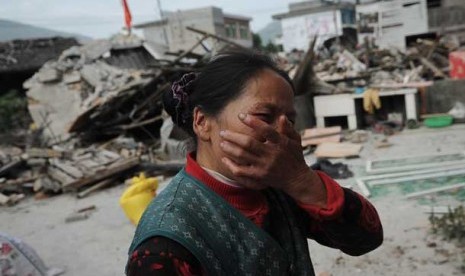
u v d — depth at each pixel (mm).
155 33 39625
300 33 37969
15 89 24094
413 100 10602
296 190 1101
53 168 9477
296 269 1178
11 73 24109
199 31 12773
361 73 13797
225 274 1029
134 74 14180
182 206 1063
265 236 1104
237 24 44062
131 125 11930
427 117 10688
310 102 12109
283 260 1131
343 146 9125
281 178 1062
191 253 1000
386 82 12836
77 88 14578
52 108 14914
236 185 1130
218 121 1096
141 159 9984
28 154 10195
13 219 7449
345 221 1186
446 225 4582
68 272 4969
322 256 4480
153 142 12391
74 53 16109
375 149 8930
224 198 1119
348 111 11406
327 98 11617
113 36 19547
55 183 8875
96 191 8578
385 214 5336
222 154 1097
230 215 1094
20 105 20453
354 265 4219
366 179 6797
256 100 1056
